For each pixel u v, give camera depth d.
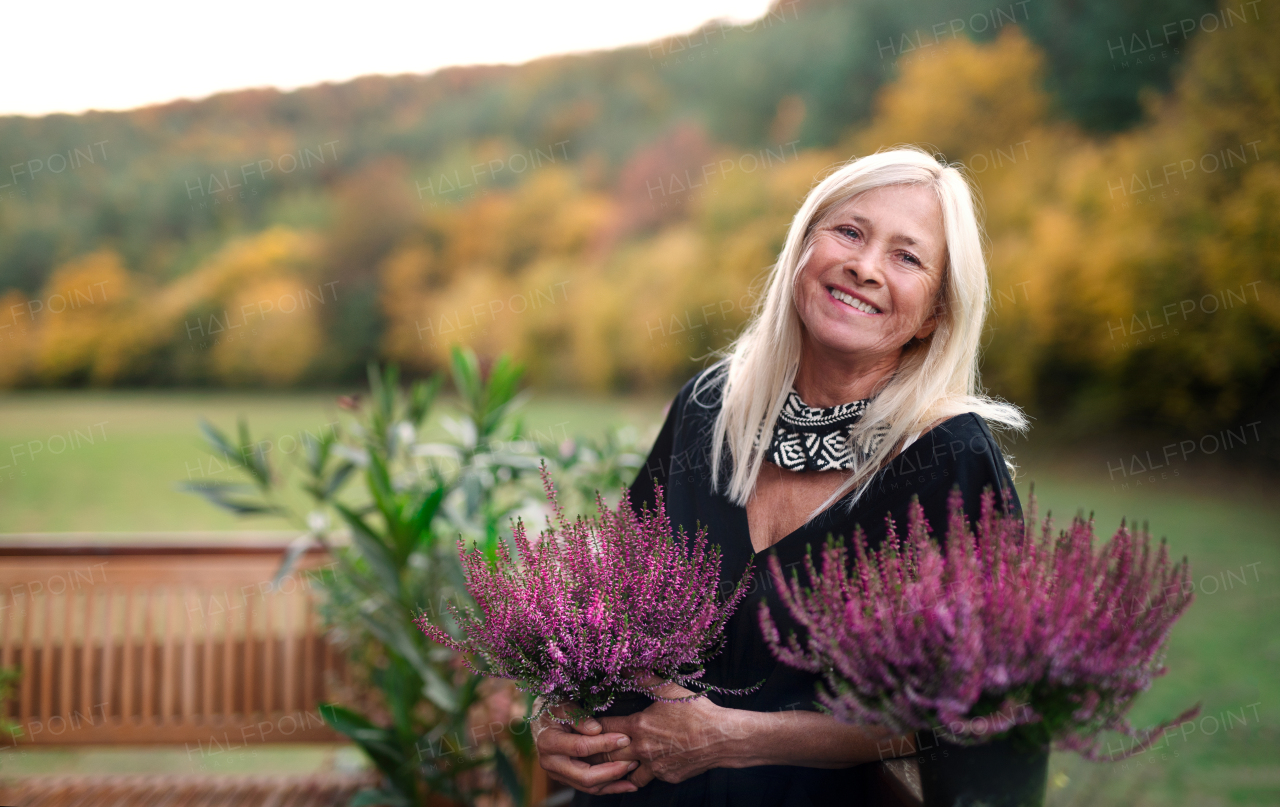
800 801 1.01
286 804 2.44
